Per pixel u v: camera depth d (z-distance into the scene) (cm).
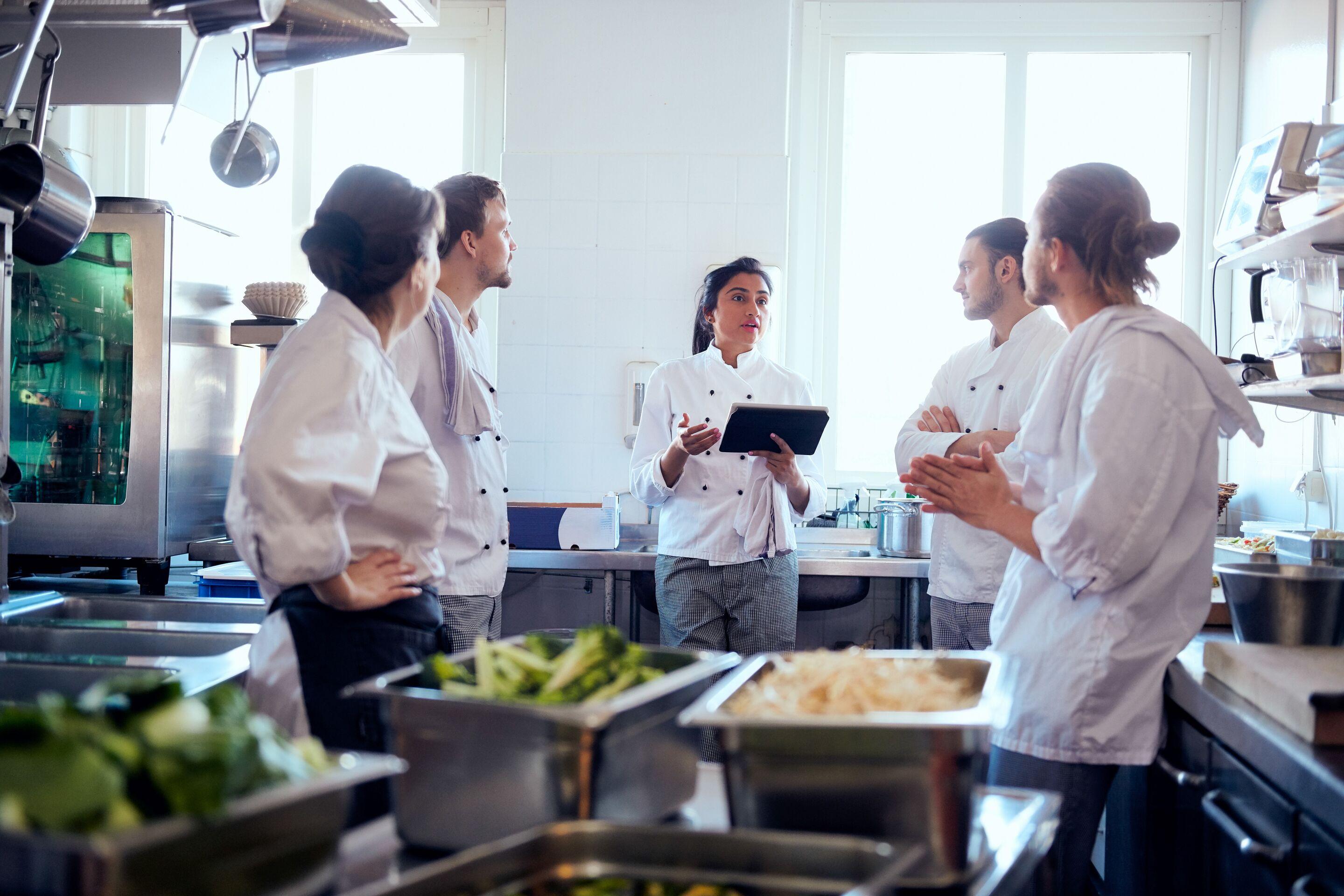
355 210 163
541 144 401
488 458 238
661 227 399
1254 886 150
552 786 109
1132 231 179
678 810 129
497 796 111
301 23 248
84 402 304
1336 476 323
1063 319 192
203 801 82
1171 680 180
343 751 157
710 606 308
